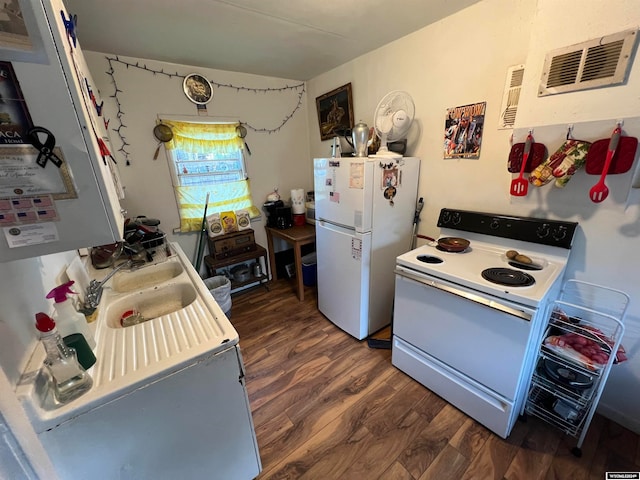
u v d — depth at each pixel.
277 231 2.92
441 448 1.37
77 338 0.83
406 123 1.97
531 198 1.55
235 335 0.98
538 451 1.33
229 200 2.90
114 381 0.80
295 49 2.17
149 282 1.77
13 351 0.71
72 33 0.79
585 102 1.23
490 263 1.53
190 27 1.74
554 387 1.38
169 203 2.59
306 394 1.72
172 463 0.96
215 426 1.02
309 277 3.16
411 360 1.75
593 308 1.44
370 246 1.98
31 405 0.67
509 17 1.48
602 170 1.21
